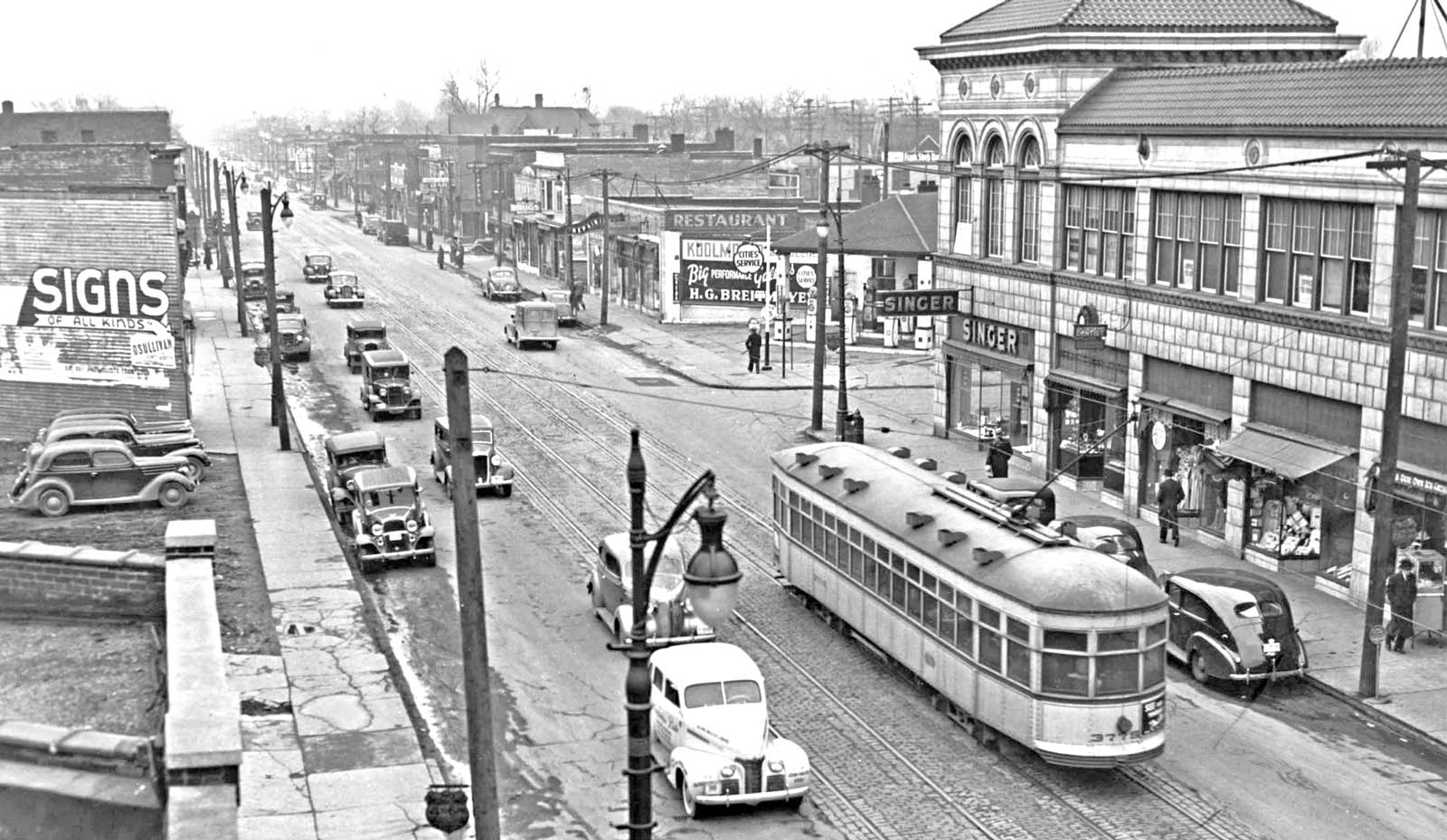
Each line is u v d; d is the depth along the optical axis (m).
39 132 107.38
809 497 30.70
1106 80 41.31
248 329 75.25
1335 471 31.45
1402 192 29.05
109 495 38.44
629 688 13.70
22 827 12.70
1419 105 29.27
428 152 154.12
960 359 47.22
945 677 25.06
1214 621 26.94
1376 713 25.23
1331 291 31.86
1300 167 32.22
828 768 23.48
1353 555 30.94
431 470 44.41
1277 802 22.00
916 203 69.19
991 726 23.72
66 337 46.56
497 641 29.44
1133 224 38.88
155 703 16.56
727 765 21.39
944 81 48.12
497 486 41.00
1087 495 41.47
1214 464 34.75
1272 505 33.56
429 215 145.75
